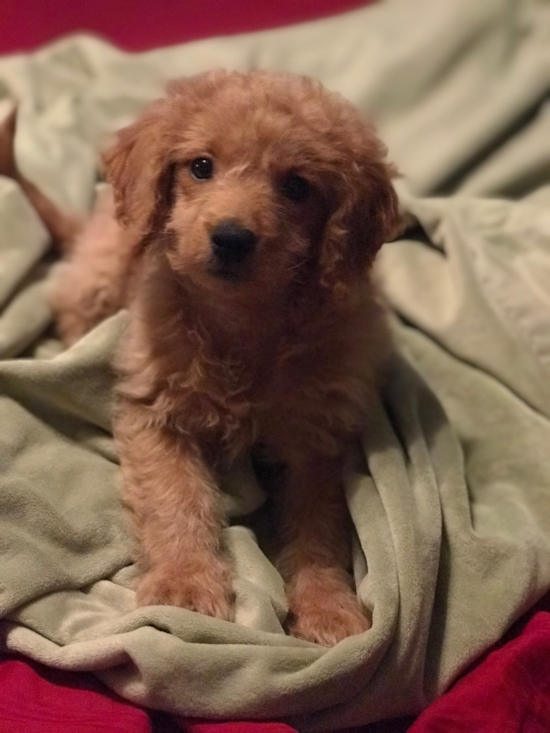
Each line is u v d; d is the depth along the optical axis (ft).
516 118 2.07
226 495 1.35
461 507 1.30
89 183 2.00
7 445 1.24
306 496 1.39
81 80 2.36
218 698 1.01
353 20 2.43
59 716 0.98
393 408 1.46
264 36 2.43
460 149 2.05
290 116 1.23
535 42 2.20
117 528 1.26
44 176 1.92
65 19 2.72
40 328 1.59
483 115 2.07
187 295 1.34
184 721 1.03
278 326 1.33
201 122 1.25
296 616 1.21
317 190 1.27
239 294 1.23
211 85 1.30
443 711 1.02
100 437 1.40
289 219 1.25
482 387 1.57
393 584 1.14
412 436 1.39
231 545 1.26
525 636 1.14
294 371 1.36
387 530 1.22
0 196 1.66
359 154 1.28
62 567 1.16
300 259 1.28
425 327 1.68
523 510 1.35
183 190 1.29
